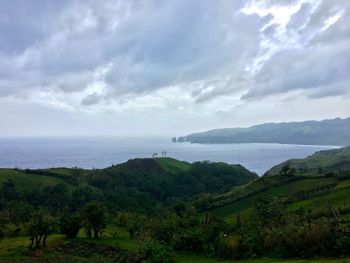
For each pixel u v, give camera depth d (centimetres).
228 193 15762
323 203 10325
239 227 6328
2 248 6116
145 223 8519
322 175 14800
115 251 6056
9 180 17050
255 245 5253
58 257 5462
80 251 5962
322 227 4934
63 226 6844
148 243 5672
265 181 15325
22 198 15312
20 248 6050
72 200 15962
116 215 12269
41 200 15625
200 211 13588
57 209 14638
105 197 17012
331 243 4716
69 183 18738
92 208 7044
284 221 6506
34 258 5384
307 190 12400
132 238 7475
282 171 16250
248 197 13888
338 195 11006
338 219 6034
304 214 8250
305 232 4897
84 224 6988
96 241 6662
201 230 6134
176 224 7025
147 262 5331
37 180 18138
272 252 5044
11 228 7925
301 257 4772
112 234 7838
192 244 5859
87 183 19462
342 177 13925
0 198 15038
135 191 19238
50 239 6669
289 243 4919
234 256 5259
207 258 5481
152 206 17788
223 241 5488
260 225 6291
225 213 12825
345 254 4603
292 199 11519
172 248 5853
